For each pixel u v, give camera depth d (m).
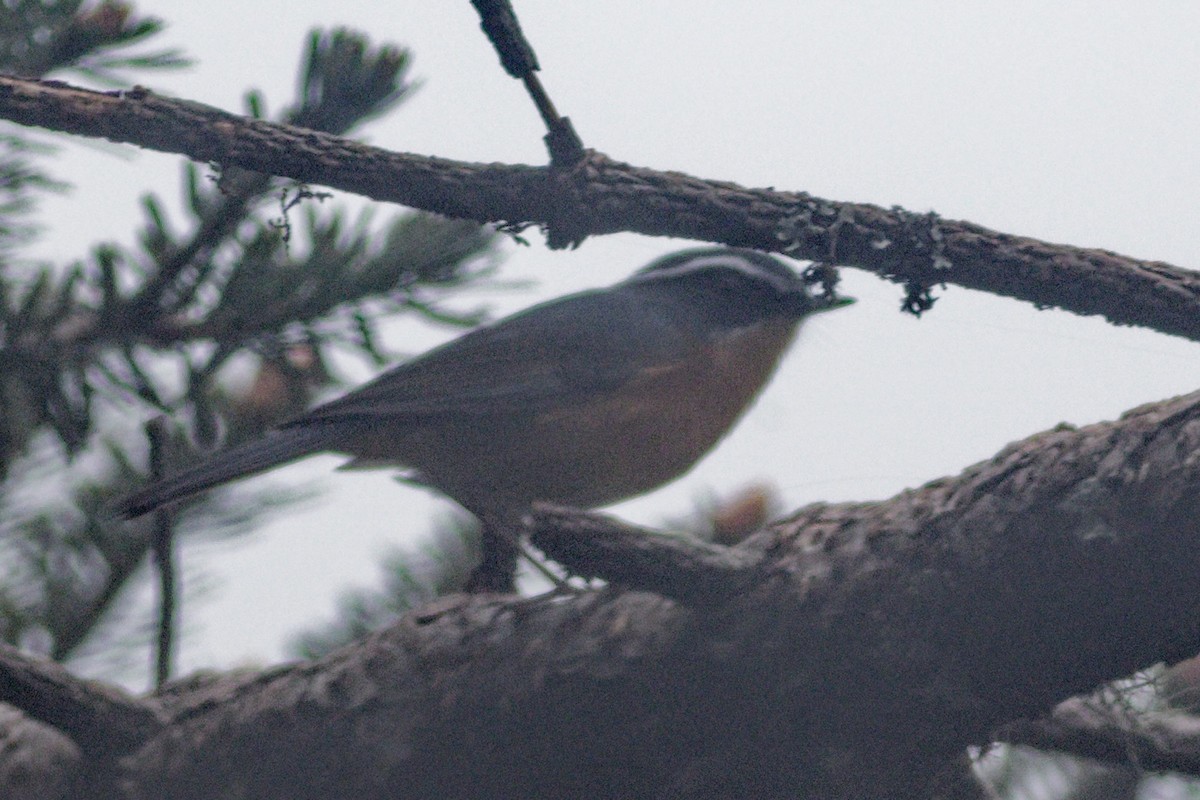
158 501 9.32
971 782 8.34
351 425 10.45
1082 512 6.03
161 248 9.89
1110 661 6.24
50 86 8.38
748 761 6.83
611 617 6.88
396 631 7.38
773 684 6.61
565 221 8.52
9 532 9.99
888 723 6.60
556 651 6.89
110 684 7.52
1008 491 6.21
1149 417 6.09
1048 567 6.10
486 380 10.77
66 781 7.62
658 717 6.81
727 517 10.10
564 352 10.82
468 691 7.07
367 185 8.49
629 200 8.48
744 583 6.49
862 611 6.41
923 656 6.40
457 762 7.16
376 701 7.23
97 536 10.00
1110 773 9.56
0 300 9.61
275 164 8.46
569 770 7.05
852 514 6.65
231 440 10.81
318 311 9.93
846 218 8.59
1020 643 6.27
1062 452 6.19
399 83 9.68
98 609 9.88
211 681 8.02
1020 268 8.54
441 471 10.79
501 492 10.75
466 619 7.26
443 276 10.02
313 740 7.32
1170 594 5.98
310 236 10.03
